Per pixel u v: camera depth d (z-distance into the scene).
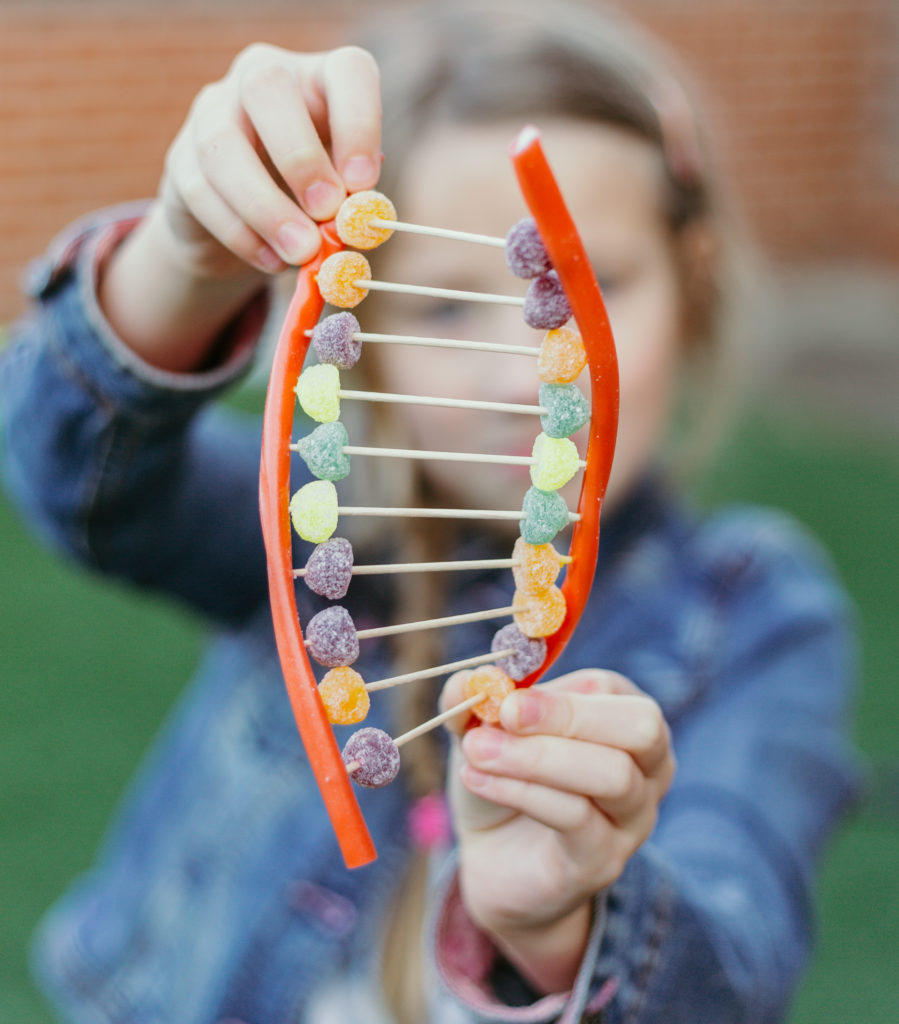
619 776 0.37
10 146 2.05
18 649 1.28
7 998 0.84
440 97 0.56
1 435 0.52
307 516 0.36
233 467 0.59
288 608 0.36
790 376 2.23
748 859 0.47
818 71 2.62
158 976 0.59
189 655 1.29
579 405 0.36
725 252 0.70
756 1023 0.43
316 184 0.38
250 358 0.46
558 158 0.56
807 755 0.53
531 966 0.41
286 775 0.58
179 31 2.13
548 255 0.35
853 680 0.65
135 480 0.50
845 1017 0.83
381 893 0.55
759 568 0.59
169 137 2.17
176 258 0.44
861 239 2.73
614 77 0.59
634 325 0.57
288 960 0.55
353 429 0.61
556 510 0.36
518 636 0.38
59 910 0.91
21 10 2.02
